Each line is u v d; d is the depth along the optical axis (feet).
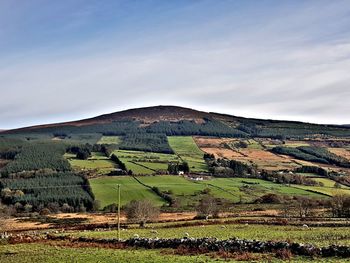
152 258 156.76
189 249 176.76
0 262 169.58
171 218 406.00
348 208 389.39
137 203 376.07
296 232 237.04
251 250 164.14
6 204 567.59
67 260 163.22
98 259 161.17
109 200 553.23
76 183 622.54
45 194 581.53
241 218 360.28
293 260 141.69
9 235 293.02
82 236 257.34
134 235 238.89
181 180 655.35
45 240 253.65
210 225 306.35
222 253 162.50
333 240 188.96
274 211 443.32
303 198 514.27
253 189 610.24
